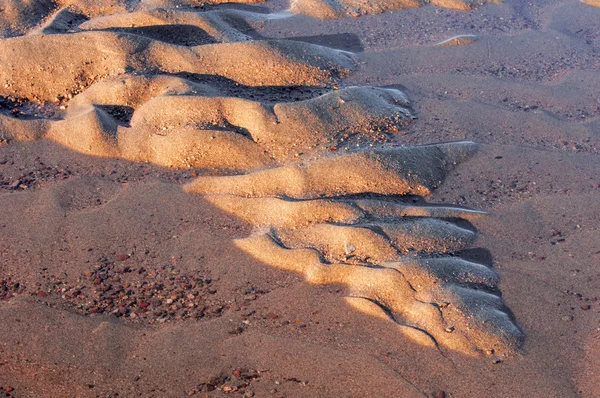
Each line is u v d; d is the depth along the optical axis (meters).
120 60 6.64
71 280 4.95
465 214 5.29
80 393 4.21
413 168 5.65
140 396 4.16
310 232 5.07
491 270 4.86
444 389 4.10
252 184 5.52
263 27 7.82
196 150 5.90
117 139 6.09
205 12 7.50
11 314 4.63
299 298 4.70
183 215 5.45
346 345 4.36
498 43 7.81
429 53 7.57
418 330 4.37
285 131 5.91
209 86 6.48
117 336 4.48
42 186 5.79
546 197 5.56
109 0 7.72
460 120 6.46
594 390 4.10
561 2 8.80
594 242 5.12
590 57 7.62
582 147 6.18
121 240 5.25
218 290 4.83
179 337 4.47
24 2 7.46
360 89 6.46
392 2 8.52
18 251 5.17
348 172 5.50
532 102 6.84
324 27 7.97
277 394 4.12
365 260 4.83
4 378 4.29
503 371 4.19
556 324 4.50
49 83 6.68
